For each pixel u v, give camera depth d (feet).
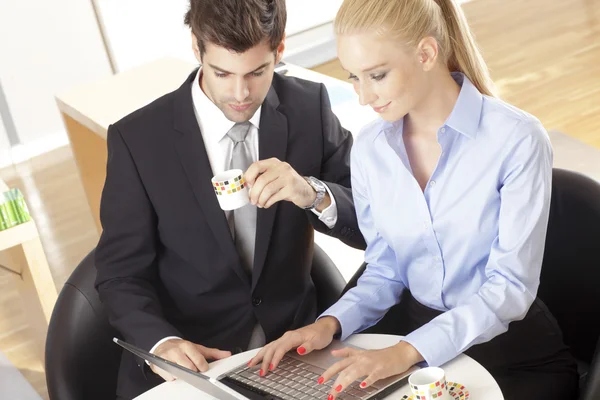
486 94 6.59
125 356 7.56
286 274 7.55
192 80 7.41
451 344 5.98
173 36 18.40
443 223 6.53
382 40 5.90
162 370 6.43
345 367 5.83
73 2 17.49
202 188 7.18
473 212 6.42
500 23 20.31
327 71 19.84
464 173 6.39
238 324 7.49
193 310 7.49
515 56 18.26
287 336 6.34
